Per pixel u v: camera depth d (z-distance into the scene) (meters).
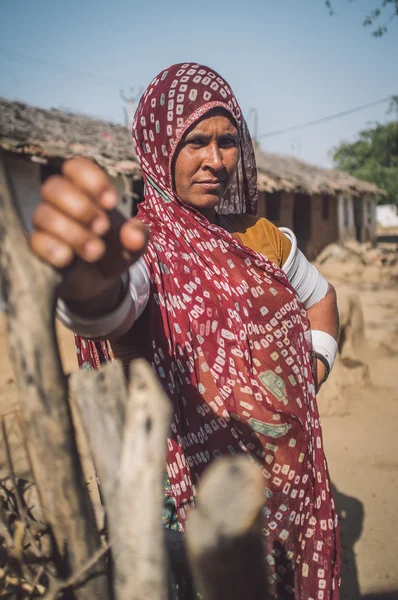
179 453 1.15
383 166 34.84
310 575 1.23
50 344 0.51
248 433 1.16
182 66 1.31
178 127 1.25
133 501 0.51
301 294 1.54
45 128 10.21
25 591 0.70
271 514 1.18
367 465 3.54
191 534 0.56
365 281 14.33
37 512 0.86
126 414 0.55
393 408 4.47
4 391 4.24
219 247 1.21
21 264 0.50
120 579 0.53
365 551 2.67
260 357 1.21
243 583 0.56
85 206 0.53
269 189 14.38
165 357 1.12
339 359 4.97
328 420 4.26
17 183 8.38
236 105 1.33
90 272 0.62
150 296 1.11
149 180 1.30
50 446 0.51
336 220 20.03
